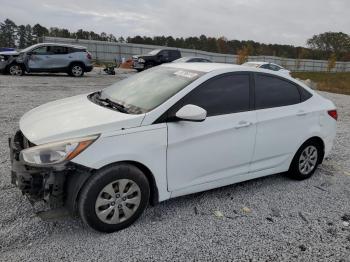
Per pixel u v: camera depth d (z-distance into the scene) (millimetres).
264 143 4227
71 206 3078
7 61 17250
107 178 3127
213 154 3783
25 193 3127
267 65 17719
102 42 48562
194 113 3312
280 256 3105
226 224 3582
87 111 3566
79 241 3143
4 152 5227
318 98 4938
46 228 3305
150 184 3518
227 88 3936
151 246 3137
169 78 4008
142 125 3303
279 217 3793
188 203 3990
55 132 3117
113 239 3207
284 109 4414
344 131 8328
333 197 4391
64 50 18312
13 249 2967
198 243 3227
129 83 4359
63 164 2916
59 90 12594
